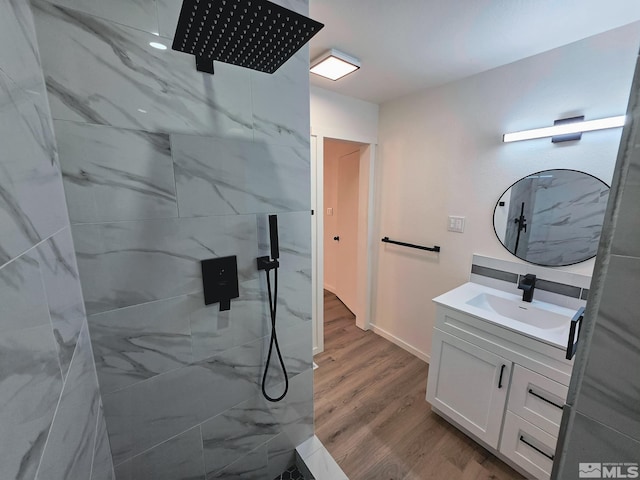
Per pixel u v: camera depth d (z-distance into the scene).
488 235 1.88
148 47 0.77
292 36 0.68
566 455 0.56
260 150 1.02
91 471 0.71
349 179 3.17
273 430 1.29
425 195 2.23
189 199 0.90
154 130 0.81
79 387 0.67
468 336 1.54
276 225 1.03
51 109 0.66
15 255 0.40
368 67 1.75
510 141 1.69
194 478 1.09
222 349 1.06
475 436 1.58
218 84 0.90
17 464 0.36
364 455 1.54
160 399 0.95
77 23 0.67
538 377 1.28
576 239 1.52
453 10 1.19
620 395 0.47
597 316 0.48
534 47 1.49
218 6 0.56
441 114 2.06
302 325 1.27
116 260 0.80
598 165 1.41
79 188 0.72
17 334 0.39
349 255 3.32
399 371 2.26
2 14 0.45
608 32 1.33
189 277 0.94
